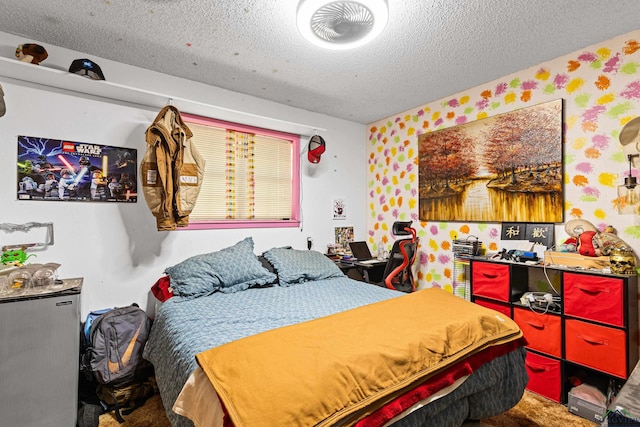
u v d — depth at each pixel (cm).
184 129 249
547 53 232
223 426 98
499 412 162
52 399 174
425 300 193
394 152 374
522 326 230
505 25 197
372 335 141
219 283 244
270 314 187
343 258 357
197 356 125
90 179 237
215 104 293
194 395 119
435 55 235
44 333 173
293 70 260
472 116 294
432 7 179
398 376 123
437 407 133
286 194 351
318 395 103
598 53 219
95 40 216
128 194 251
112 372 198
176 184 239
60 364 176
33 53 198
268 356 121
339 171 387
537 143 250
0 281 183
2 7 180
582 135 228
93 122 238
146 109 260
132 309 222
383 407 115
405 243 312
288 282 266
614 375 187
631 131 197
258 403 98
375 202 400
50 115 222
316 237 365
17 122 212
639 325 195
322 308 199
